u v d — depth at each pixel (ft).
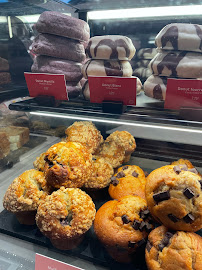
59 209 0.91
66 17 1.10
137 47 1.17
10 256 1.00
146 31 1.14
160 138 1.36
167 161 1.41
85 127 1.31
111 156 1.33
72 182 1.00
